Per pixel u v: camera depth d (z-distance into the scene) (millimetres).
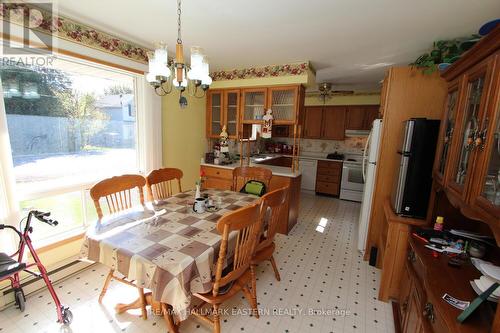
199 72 1506
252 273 1676
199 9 1752
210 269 1332
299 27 2020
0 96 1613
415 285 1372
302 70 3004
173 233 1515
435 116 2152
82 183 2244
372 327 1683
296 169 3395
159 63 1429
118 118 2574
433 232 1588
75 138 2221
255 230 1504
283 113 3293
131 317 1697
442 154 1645
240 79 3432
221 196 2330
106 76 2420
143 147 2781
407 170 1871
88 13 1856
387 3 1602
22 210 1889
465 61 1264
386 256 1895
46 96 1985
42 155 1999
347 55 2715
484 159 970
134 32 2203
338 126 5102
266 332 1613
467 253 1369
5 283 1763
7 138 1669
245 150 4488
